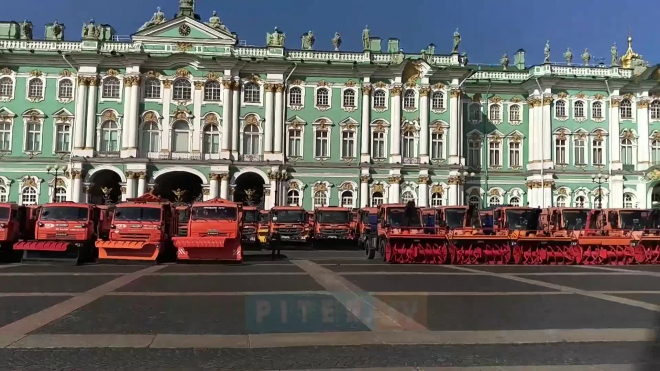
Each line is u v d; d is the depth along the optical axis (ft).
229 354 38.78
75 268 92.02
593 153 215.51
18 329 45.24
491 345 41.88
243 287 69.51
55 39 198.80
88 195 189.78
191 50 197.77
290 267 95.81
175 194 196.65
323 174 201.87
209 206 104.17
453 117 205.57
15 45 192.85
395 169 200.75
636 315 53.31
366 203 200.75
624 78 213.66
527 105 219.61
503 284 76.02
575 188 212.84
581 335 44.91
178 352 39.17
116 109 194.29
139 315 51.21
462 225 123.24
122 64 195.11
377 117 205.16
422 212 123.24
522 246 112.68
